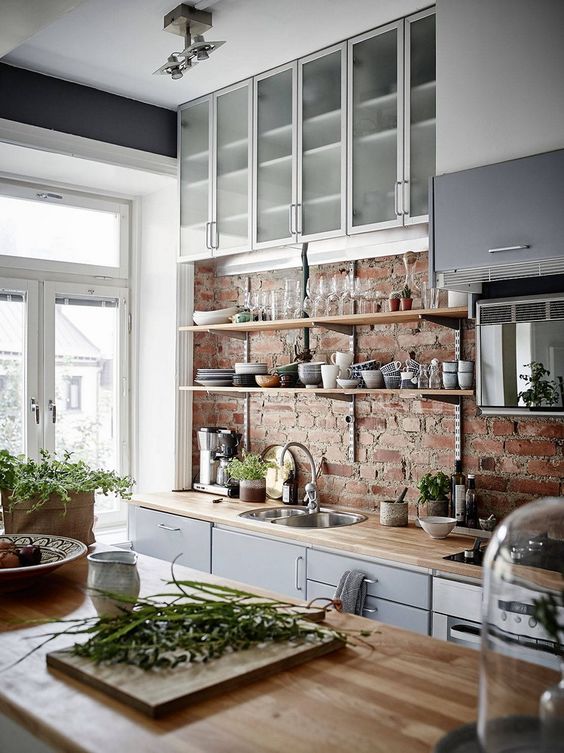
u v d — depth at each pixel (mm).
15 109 3926
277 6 3283
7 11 2580
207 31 3461
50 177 4531
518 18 2750
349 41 3631
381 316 3594
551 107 2650
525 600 1247
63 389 4684
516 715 1174
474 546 3082
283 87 3963
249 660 1576
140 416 4945
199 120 4445
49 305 4613
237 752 1227
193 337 4781
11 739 1530
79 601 2148
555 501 1374
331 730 1305
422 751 1229
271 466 4426
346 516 3965
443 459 3684
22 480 2699
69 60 3865
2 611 2057
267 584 3594
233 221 4246
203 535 3951
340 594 3131
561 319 2848
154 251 4867
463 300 3316
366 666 1615
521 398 2973
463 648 1740
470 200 2830
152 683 1452
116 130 4324
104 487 2871
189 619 1700
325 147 3750
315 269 4250
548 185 2621
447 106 2949
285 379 4145
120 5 3268
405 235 3635
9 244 4488
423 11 3334
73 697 1451
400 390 3539
